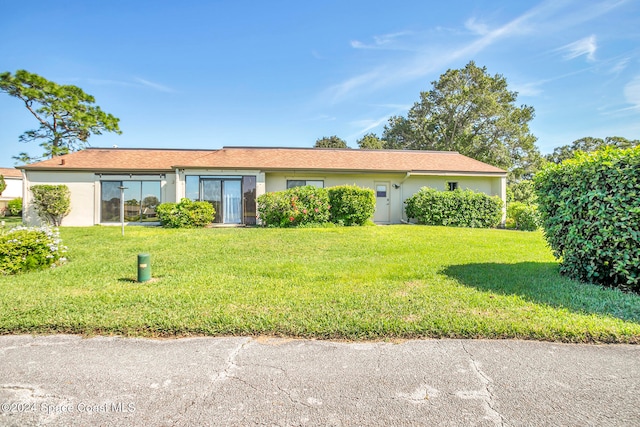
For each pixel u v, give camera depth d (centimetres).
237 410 209
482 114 2883
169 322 339
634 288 456
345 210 1398
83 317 354
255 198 1498
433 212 1480
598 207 466
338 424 195
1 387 236
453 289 462
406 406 213
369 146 4088
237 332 328
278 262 671
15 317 353
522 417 202
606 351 289
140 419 200
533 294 435
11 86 2281
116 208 1525
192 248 841
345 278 529
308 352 290
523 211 1362
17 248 610
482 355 283
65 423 196
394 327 327
